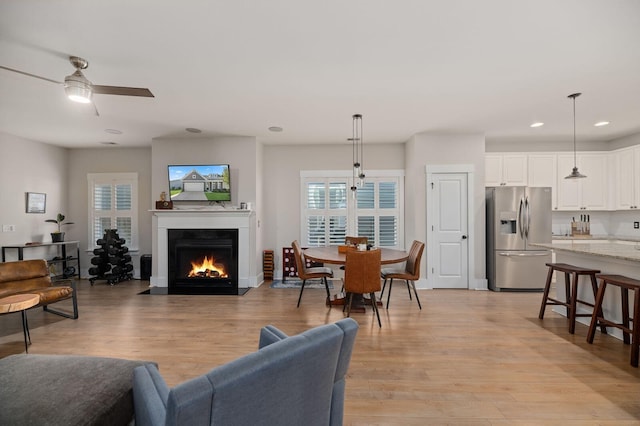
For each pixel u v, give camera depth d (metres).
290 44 2.31
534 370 2.31
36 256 5.05
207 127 4.49
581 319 3.34
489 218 4.92
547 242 4.68
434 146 4.90
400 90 3.17
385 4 1.87
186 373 2.28
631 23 2.04
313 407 1.10
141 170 5.69
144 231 5.69
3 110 3.66
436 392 2.04
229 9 1.90
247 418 0.89
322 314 3.62
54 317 3.52
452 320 3.40
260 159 5.37
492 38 2.23
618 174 4.95
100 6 1.84
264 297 4.38
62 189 5.57
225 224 4.99
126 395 1.37
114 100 3.40
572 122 4.28
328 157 5.59
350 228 5.57
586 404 1.90
